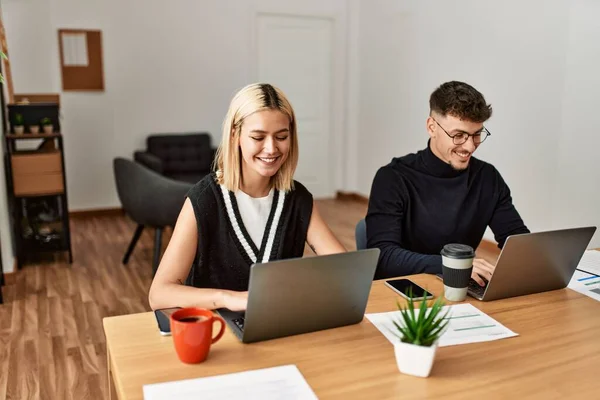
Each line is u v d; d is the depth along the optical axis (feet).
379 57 19.81
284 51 20.86
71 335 9.86
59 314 10.82
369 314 4.81
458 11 15.75
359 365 3.94
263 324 4.18
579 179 12.27
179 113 19.83
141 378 3.73
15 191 13.12
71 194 18.97
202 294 4.76
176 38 19.34
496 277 5.05
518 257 5.01
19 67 17.66
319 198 22.34
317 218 5.79
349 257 4.27
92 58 18.40
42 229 14.52
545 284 5.37
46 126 13.69
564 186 12.72
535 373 3.88
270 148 5.02
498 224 7.09
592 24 11.62
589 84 11.81
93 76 18.52
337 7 21.02
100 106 18.83
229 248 5.41
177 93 19.69
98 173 19.19
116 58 18.76
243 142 5.10
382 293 5.31
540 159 13.44
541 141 13.35
